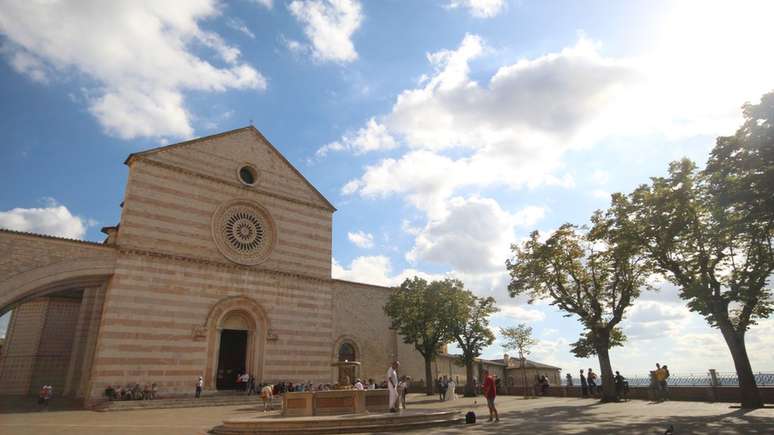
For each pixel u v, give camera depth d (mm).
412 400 37344
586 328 33281
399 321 43750
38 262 28094
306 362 38312
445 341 43312
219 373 34469
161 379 30422
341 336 44906
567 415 22109
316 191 43375
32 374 39750
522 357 46906
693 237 24328
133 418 23000
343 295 46281
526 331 47625
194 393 31531
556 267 33031
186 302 32812
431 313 41875
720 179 20219
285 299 38469
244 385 34688
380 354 47656
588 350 34906
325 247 42406
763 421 17484
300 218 41469
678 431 15422
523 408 27141
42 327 41000
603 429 16469
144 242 31969
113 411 26375
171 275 32594
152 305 31266
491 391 20562
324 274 41625
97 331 32688
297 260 40156
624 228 26719
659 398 30594
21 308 42188
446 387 39562
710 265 24672
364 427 17844
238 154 38875
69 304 42531
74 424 20531
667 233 24641
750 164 18562
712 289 24625
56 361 40875
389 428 17938
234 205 37594
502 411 25312
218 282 34875
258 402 32281
